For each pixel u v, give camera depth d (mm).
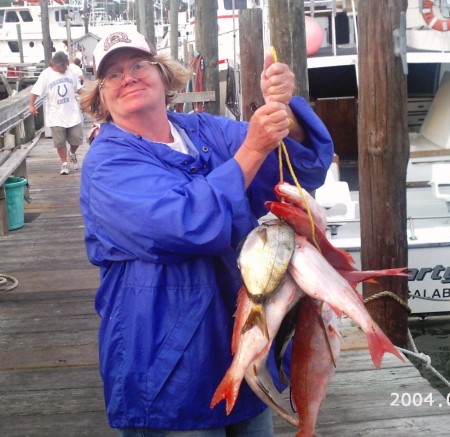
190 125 2412
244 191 2100
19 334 5094
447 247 6453
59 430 3705
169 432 2193
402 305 5109
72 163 12766
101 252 2266
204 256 2180
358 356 4539
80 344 4875
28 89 13711
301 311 2205
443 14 7605
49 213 9188
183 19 27828
